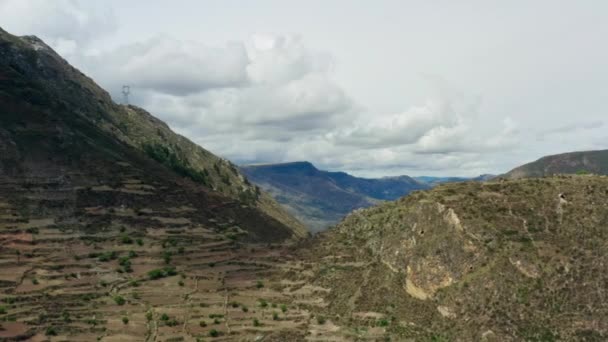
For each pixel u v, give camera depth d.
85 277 161.00
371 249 162.50
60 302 143.62
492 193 148.50
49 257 168.25
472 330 116.25
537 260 124.38
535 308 116.38
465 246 132.62
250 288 159.62
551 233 131.00
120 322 134.75
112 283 159.50
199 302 149.50
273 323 135.88
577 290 117.56
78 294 149.62
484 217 137.38
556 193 141.88
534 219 135.50
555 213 136.12
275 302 148.88
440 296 129.12
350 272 155.12
